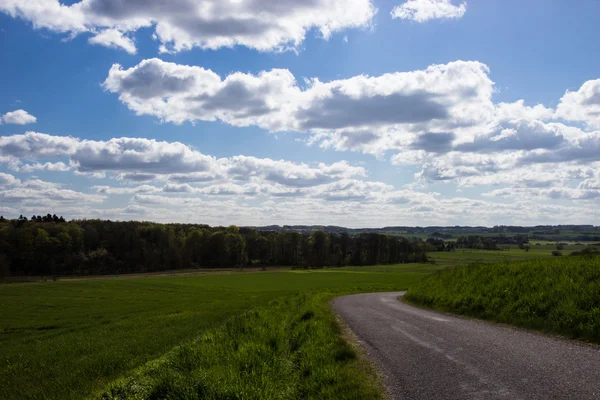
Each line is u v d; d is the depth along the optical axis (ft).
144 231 428.97
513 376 25.80
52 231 385.50
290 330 48.96
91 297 194.18
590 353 30.25
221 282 285.43
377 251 466.70
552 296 45.42
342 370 30.50
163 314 115.75
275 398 24.30
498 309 51.01
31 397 37.83
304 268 428.97
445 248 533.96
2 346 83.41
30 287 242.37
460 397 23.13
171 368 31.42
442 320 52.26
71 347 66.49
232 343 38.27
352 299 98.48
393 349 36.50
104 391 32.01
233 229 512.22
